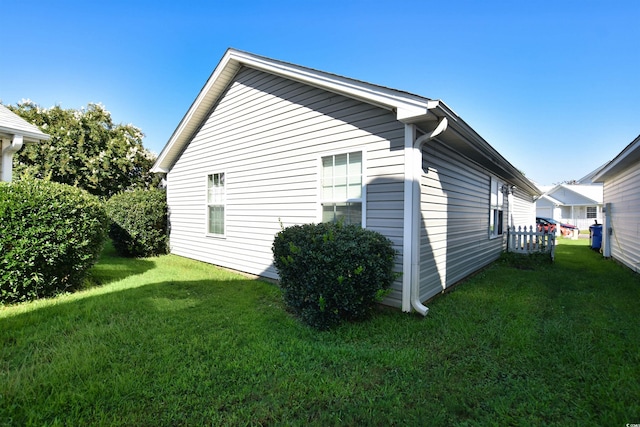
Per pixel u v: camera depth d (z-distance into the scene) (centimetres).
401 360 288
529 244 929
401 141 424
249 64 614
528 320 397
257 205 648
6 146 669
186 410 214
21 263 439
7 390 228
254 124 653
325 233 387
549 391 243
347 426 201
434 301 480
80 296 480
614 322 391
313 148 536
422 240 447
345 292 363
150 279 607
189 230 870
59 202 477
